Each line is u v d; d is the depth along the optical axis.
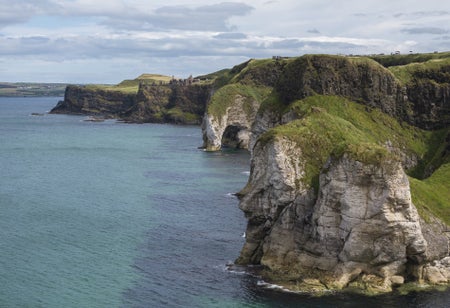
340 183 65.56
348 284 65.25
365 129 121.31
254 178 77.88
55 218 95.06
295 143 76.81
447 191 84.88
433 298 62.19
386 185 63.34
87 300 61.19
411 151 122.81
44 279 66.88
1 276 67.25
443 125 128.12
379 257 65.12
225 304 60.56
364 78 131.12
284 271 68.81
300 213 72.06
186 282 66.88
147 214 99.75
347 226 65.38
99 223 92.62
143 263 73.38
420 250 65.31
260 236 75.56
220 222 94.94
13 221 92.31
